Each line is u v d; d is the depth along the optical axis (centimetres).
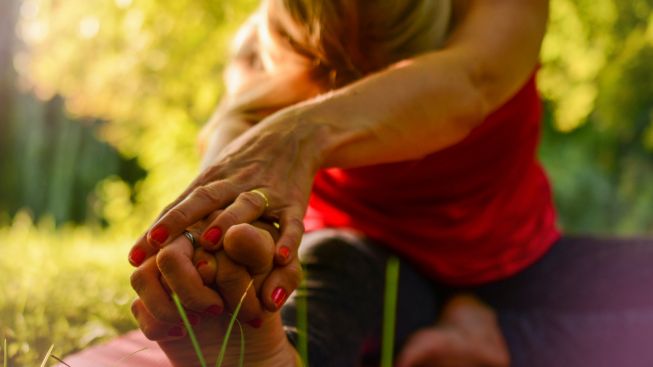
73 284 176
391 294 131
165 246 89
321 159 102
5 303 145
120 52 427
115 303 148
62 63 437
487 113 118
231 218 90
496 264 148
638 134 721
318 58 122
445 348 140
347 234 138
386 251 141
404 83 109
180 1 398
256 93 124
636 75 481
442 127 111
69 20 428
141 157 496
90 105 450
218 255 88
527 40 122
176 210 90
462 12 126
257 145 99
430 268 144
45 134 922
